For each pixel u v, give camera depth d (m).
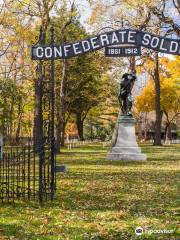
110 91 67.12
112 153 31.06
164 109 79.06
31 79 37.75
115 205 13.00
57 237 9.30
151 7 35.53
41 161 13.10
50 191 14.49
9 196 13.70
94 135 89.69
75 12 37.72
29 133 66.94
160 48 11.52
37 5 32.44
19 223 10.57
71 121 82.81
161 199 14.12
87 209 12.35
